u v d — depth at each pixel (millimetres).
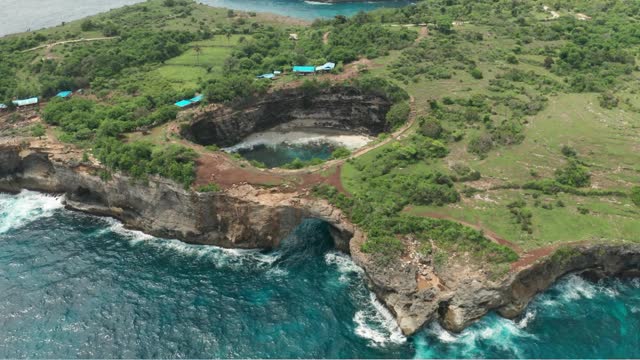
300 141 129500
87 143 103375
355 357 67438
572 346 68375
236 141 127812
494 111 115938
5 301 77312
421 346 69000
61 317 74375
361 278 81625
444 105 118562
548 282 76625
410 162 98250
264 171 95250
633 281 79875
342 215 84250
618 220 81688
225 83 124188
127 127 107938
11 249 89438
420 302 71375
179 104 119375
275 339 70438
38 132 108062
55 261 86438
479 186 90875
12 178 108125
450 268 73750
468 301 70625
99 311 75438
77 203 101875
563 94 124750
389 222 80438
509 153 100312
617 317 73062
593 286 78875
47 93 127375
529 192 88812
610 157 97750
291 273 83500
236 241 89250
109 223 98438
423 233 79188
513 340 69562
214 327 72562
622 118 111750
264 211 86812
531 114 114812
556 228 80000
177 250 90250
